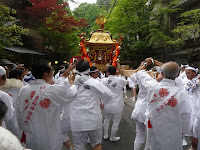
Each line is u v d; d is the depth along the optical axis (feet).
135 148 11.02
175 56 52.06
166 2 56.85
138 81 10.64
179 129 7.67
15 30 25.85
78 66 10.23
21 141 7.52
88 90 10.00
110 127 18.29
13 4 52.85
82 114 9.68
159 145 7.76
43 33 58.59
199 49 41.91
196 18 38.32
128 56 61.11
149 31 51.19
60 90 7.68
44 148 7.32
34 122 7.29
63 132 11.05
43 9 51.85
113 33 56.18
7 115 8.01
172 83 8.01
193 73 11.95
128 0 53.21
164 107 7.70
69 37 63.05
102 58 24.73
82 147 9.78
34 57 57.47
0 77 8.84
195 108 11.32
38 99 7.33
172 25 54.19
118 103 14.39
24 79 16.66
